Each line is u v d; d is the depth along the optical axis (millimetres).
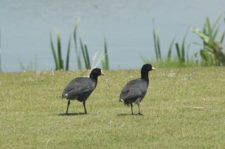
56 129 16656
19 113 18797
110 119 17547
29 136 16094
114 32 42875
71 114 18453
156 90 21562
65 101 20375
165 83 22672
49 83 23297
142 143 15336
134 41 39438
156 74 24312
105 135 15992
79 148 15094
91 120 17484
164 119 17469
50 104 20000
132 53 35844
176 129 16422
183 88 21797
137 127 16656
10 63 34969
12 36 42969
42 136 16062
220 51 27438
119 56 35062
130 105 19141
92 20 48156
